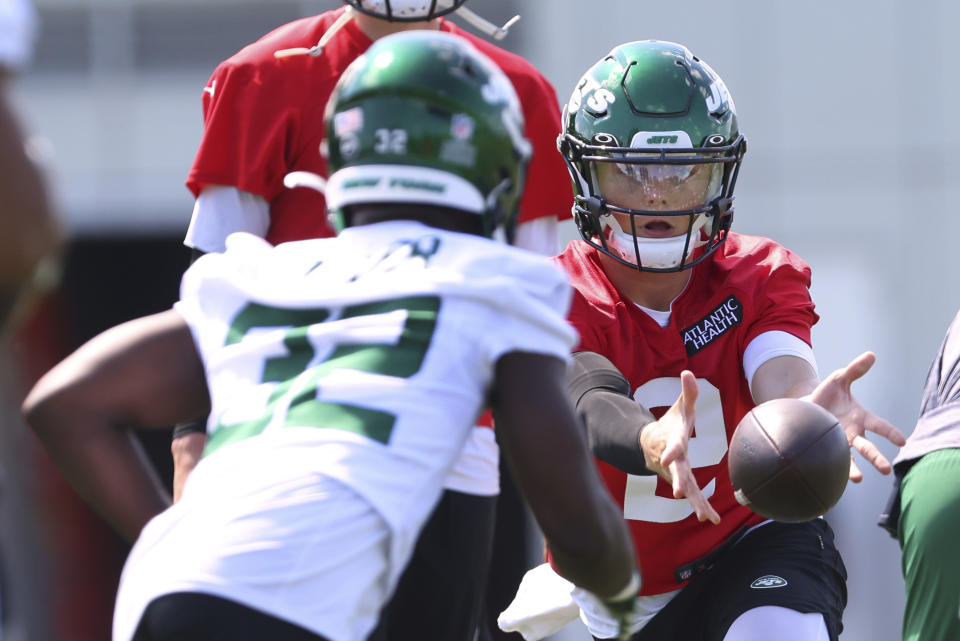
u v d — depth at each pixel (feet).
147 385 25.08
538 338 24.03
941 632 37.70
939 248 79.20
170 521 23.71
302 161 39.65
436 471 23.53
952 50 79.00
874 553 77.61
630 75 38.29
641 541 39.34
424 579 34.09
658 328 38.93
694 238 38.70
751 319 39.27
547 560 42.93
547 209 41.63
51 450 24.84
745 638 35.86
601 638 41.16
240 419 24.17
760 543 38.91
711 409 39.17
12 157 19.15
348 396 23.53
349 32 39.88
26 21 19.97
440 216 25.57
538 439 23.47
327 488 22.97
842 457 31.42
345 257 25.32
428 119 25.14
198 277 25.84
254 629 22.38
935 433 38.58
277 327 24.82
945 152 79.00
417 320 23.89
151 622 22.85
